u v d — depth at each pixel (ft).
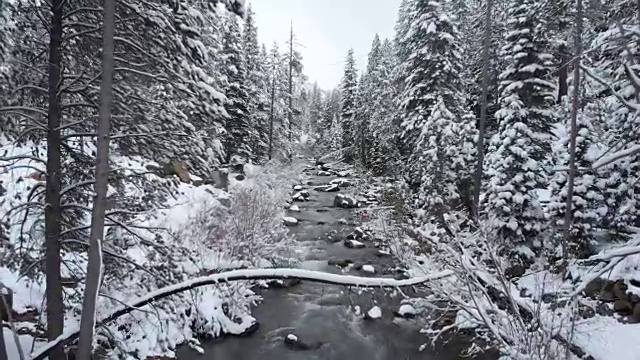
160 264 24.40
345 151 163.02
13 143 20.81
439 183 63.21
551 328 20.13
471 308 25.04
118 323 28.19
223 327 36.58
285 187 90.43
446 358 34.53
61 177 21.57
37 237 21.80
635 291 34.01
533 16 54.65
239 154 91.86
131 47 20.79
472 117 69.92
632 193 42.14
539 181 49.32
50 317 20.44
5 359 15.97
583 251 43.91
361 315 42.68
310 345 36.60
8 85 19.45
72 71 21.83
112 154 23.30
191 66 23.09
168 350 30.25
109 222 23.54
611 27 28.50
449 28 75.41
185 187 50.88
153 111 22.68
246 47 116.67
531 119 57.36
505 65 67.46
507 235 46.80
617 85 36.09
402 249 55.11
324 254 60.34
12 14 18.85
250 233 47.52
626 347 27.20
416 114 77.05
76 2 20.76
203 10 24.02
